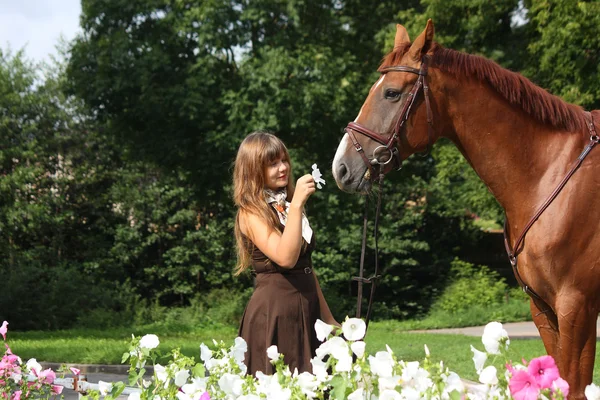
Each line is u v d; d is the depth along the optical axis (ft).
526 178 12.48
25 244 74.49
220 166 56.75
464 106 12.82
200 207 73.05
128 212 75.00
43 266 69.97
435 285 76.13
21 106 73.77
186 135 57.98
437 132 13.03
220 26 54.39
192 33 56.44
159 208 72.38
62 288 64.75
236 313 65.82
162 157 57.93
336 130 56.54
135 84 54.03
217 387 10.02
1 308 61.16
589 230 11.76
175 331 60.75
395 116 12.90
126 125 58.90
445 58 12.91
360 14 64.28
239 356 10.37
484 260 81.56
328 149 57.77
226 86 56.29
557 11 44.32
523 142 12.55
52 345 41.34
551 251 11.92
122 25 57.21
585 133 12.34
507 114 12.65
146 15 57.00
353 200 58.85
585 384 11.86
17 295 62.03
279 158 11.80
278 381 9.00
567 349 11.89
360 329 8.38
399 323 64.49
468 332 53.93
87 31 57.98
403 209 76.69
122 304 68.13
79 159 75.56
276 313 11.36
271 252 11.10
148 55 54.39
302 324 11.42
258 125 52.60
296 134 57.41
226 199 61.52
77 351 36.96
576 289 11.82
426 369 8.21
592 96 44.47
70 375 30.83
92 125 74.33
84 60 56.85
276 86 52.24
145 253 74.64
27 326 62.49
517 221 12.59
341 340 8.39
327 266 70.59
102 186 76.18
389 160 12.89
